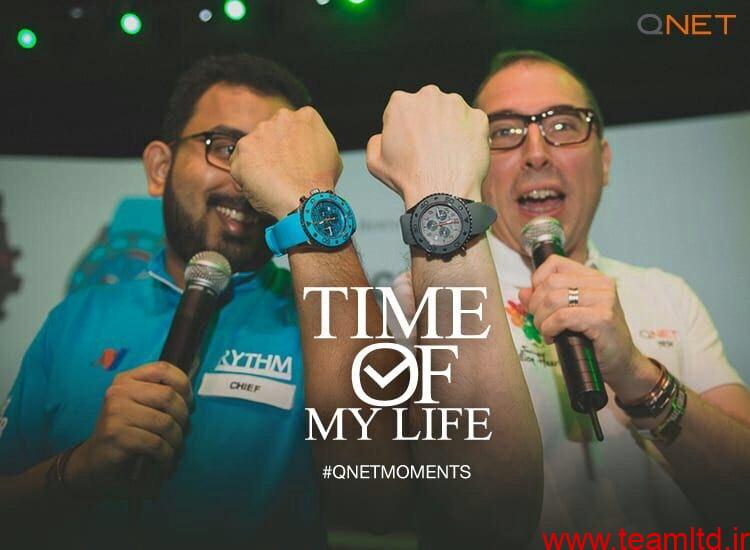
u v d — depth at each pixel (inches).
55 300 46.4
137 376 29.0
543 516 32.0
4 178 47.6
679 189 44.6
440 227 23.9
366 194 46.5
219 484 31.1
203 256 30.9
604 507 32.5
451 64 47.5
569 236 37.2
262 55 47.5
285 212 25.5
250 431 31.9
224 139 36.1
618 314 27.1
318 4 47.4
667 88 47.1
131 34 47.9
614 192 45.1
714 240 43.9
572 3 46.2
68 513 30.1
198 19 47.6
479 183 24.8
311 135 26.6
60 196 47.5
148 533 30.6
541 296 26.9
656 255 44.2
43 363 35.4
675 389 29.7
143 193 47.6
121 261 46.6
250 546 30.7
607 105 47.4
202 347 33.5
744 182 44.3
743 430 30.7
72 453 29.6
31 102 49.5
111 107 49.7
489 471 25.0
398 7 47.3
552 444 33.0
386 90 48.6
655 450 33.4
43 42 48.3
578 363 25.8
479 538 26.1
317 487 31.3
